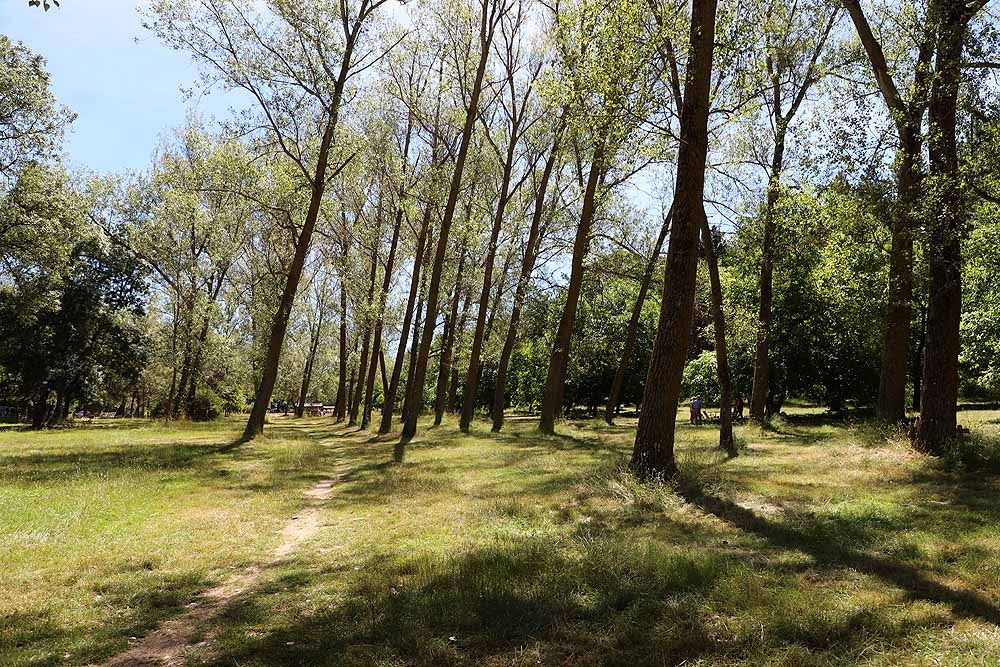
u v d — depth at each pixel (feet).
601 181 72.74
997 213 39.14
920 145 35.65
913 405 92.79
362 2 62.34
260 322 116.26
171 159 111.65
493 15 67.82
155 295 136.26
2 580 18.70
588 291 105.40
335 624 14.88
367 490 35.04
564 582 16.97
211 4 55.83
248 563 21.29
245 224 112.27
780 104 57.31
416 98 79.41
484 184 89.10
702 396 113.19
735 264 97.04
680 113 35.35
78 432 87.10
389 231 100.01
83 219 93.25
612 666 12.27
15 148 81.30
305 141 69.41
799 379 89.45
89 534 24.49
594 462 42.24
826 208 41.04
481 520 25.77
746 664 11.99
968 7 34.42
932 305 35.70
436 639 13.60
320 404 250.78
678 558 18.33
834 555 18.75
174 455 51.47
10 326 105.50
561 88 38.42
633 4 33.65
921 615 13.88
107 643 14.33
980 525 21.18
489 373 165.99
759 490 29.30
